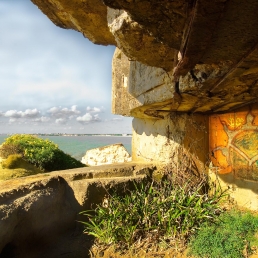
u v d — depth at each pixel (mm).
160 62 2004
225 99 2576
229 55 1327
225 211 3156
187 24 1097
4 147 6379
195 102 2746
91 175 3424
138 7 1044
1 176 5258
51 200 2879
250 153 3193
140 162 4207
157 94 2709
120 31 1589
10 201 2488
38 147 6605
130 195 3400
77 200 3193
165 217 2844
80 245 2852
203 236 2623
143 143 4605
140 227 2855
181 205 2957
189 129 3637
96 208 3129
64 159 6836
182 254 2559
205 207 3021
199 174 3666
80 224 3129
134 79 3436
